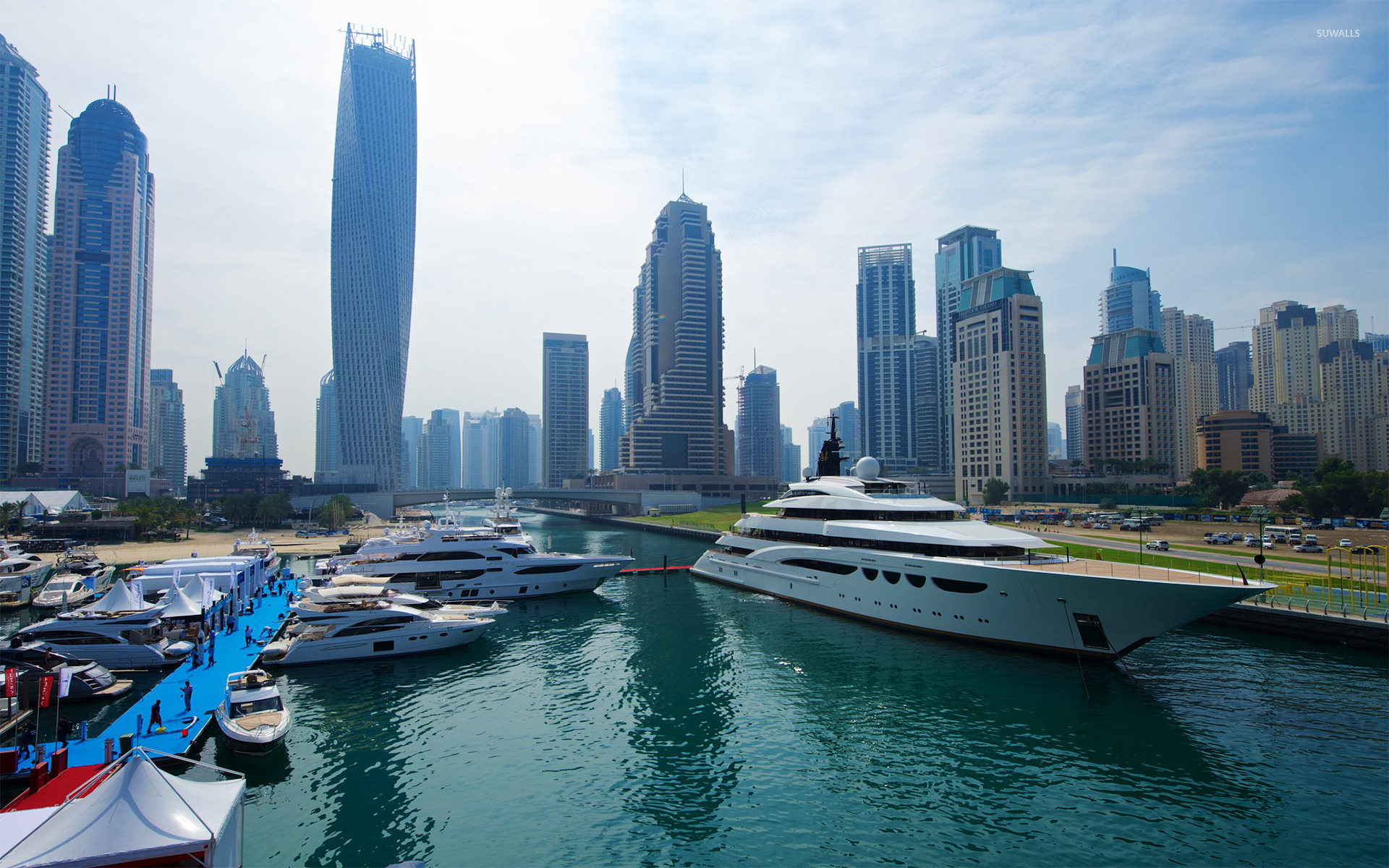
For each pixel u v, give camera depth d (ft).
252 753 98.73
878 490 206.90
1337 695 117.29
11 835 62.44
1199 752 97.04
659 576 269.85
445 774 93.71
